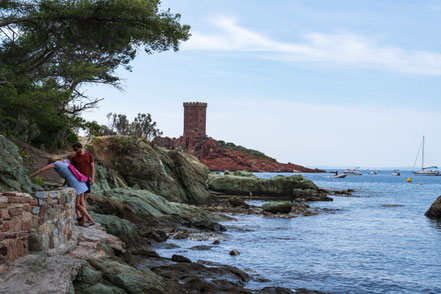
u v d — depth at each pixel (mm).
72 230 10938
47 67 31031
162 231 21547
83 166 12273
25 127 26078
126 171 39469
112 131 42906
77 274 8359
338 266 16281
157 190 41031
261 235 24031
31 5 23875
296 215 36312
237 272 13984
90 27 24156
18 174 15383
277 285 13203
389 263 17016
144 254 15555
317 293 12219
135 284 9078
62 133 30109
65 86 31719
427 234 25781
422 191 88000
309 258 17719
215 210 37719
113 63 35312
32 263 7684
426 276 14852
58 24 24406
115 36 24906
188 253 17812
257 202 51875
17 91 27469
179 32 25156
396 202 55906
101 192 26172
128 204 24562
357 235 24984
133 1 23234
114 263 9641
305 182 62125
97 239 11273
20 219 7910
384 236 24734
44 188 17109
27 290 6762
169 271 13062
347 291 12812
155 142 46281
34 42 26219
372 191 86062
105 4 23172
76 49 29672
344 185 118438
